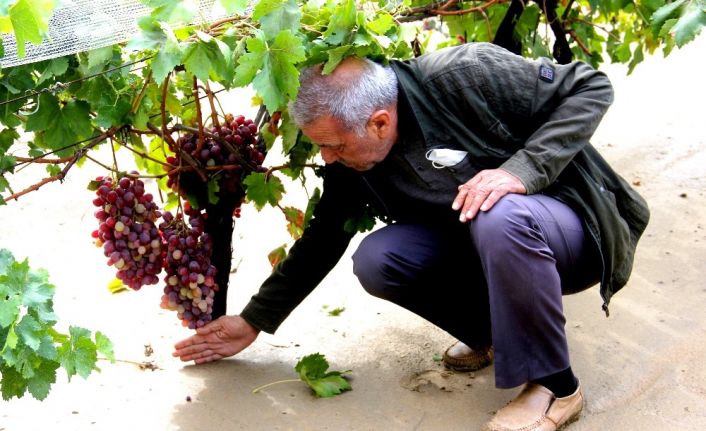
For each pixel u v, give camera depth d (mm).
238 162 2859
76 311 3395
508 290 2385
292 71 2193
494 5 3463
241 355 3098
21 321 1913
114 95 2463
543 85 2488
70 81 2418
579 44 3732
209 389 2889
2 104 2414
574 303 3328
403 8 2715
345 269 3684
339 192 2770
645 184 4191
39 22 1928
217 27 2338
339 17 2289
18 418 2764
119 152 4723
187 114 3006
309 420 2719
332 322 3297
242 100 5133
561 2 3752
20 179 4496
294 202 4238
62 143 2508
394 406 2779
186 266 2768
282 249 3205
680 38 2666
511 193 2412
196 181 2877
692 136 4613
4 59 2170
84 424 2729
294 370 3000
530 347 2445
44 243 3930
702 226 3783
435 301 2791
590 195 2561
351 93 2340
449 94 2459
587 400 2754
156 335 3230
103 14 2234
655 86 5336
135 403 2826
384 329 3234
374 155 2484
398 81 2465
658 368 2893
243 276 3650
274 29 2240
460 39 3559
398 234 2697
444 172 2533
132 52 2451
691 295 3299
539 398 2545
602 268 2545
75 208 4227
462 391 2842
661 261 3549
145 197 2723
